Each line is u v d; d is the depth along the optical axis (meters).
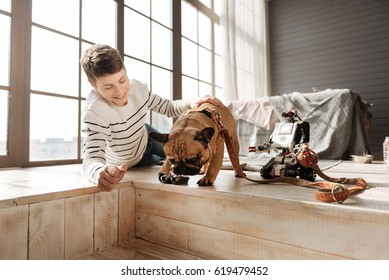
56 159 1.79
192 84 3.27
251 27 4.29
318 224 0.68
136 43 2.45
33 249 0.76
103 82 0.96
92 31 2.08
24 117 1.61
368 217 0.60
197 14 3.40
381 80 4.21
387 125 4.14
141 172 1.29
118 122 1.15
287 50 4.91
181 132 0.81
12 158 1.55
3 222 0.70
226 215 0.83
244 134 2.55
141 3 2.52
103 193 0.93
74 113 1.94
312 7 4.71
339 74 4.49
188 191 0.89
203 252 0.88
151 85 2.60
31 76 1.70
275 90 5.00
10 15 1.57
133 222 1.04
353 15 4.41
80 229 0.87
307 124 1.03
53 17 1.83
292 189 0.85
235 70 3.52
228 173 1.25
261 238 0.77
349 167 1.57
